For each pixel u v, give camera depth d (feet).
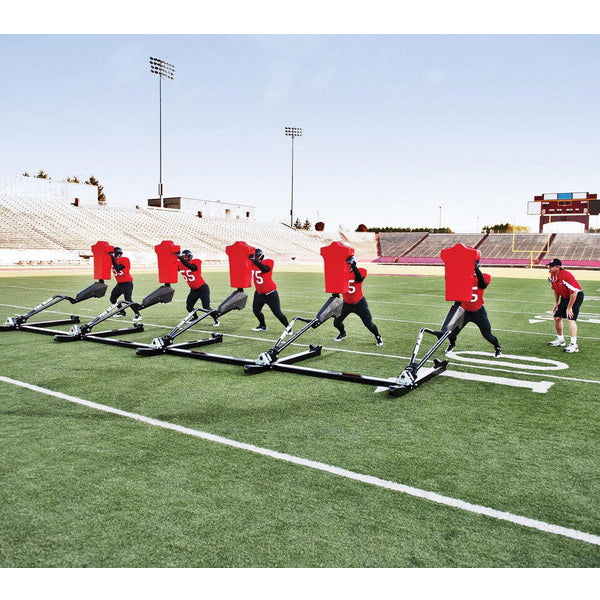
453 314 21.50
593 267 140.97
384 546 8.85
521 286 72.49
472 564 8.39
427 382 19.63
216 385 18.86
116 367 21.56
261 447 13.10
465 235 209.15
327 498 10.47
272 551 8.69
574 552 8.75
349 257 23.32
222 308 25.96
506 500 10.47
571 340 25.61
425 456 12.62
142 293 54.90
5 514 9.79
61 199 151.74
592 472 11.78
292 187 205.87
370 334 30.86
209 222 183.62
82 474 11.47
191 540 8.98
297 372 20.65
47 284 64.34
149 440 13.50
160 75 152.46
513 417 15.56
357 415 15.65
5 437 13.61
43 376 19.98
